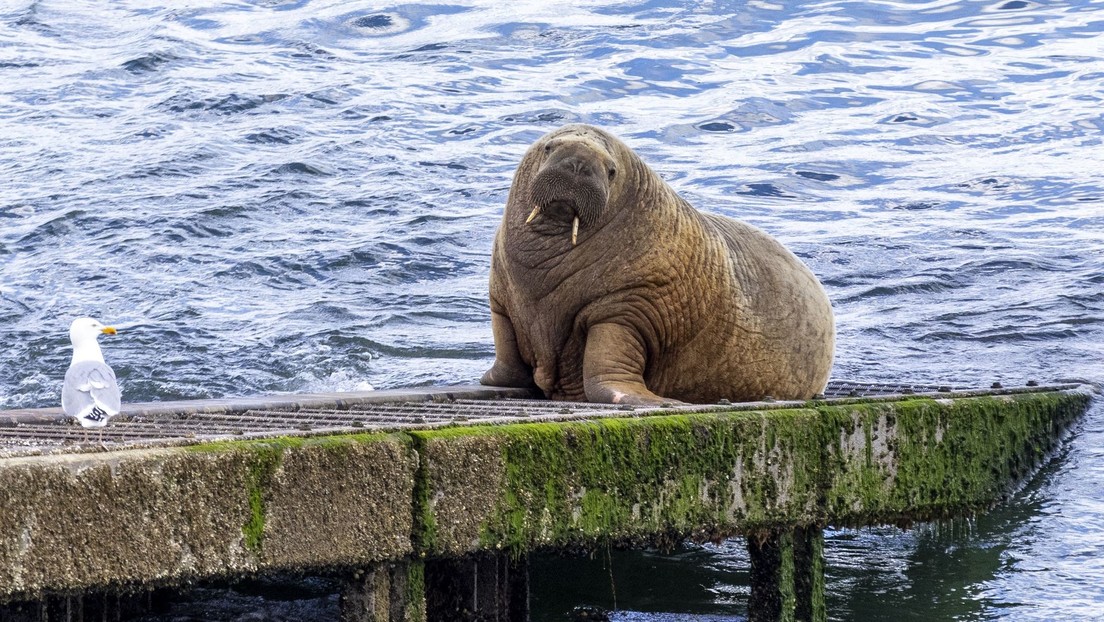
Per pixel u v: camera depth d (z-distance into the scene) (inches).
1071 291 1913.1
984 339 1702.8
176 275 2063.2
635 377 1097.4
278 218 2413.9
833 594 997.8
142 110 3284.9
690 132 3186.5
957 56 3782.0
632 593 995.3
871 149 3031.5
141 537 587.8
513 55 3865.7
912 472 924.6
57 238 2289.6
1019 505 1111.6
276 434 650.2
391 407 964.0
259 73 3639.3
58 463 568.1
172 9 4335.6
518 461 708.7
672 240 1130.0
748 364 1186.0
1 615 691.4
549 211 1051.9
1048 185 2699.3
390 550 664.4
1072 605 949.8
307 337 1728.6
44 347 1720.0
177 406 987.9
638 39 3981.3
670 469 776.3
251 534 617.9
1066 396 1278.3
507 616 888.3
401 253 2172.7
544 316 1125.7
